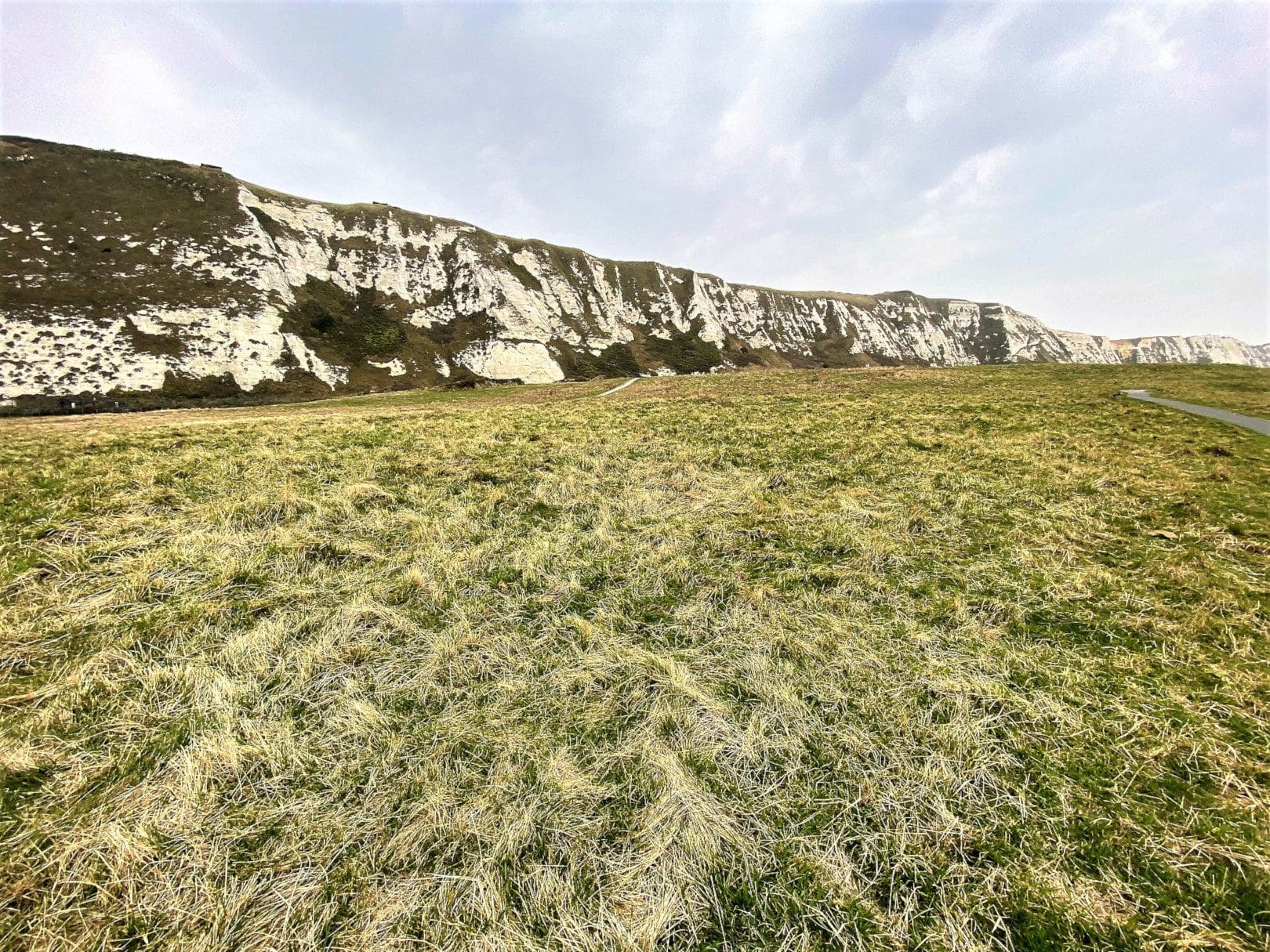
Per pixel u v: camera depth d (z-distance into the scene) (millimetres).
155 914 3350
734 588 7121
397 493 10352
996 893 3396
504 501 10125
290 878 3527
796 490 11234
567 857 3654
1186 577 7180
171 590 6645
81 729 4633
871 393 34719
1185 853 3588
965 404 25875
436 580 7164
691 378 67938
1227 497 10570
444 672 5484
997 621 6402
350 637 5973
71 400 59125
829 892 3443
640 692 5168
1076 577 7297
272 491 9773
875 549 8055
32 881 3463
